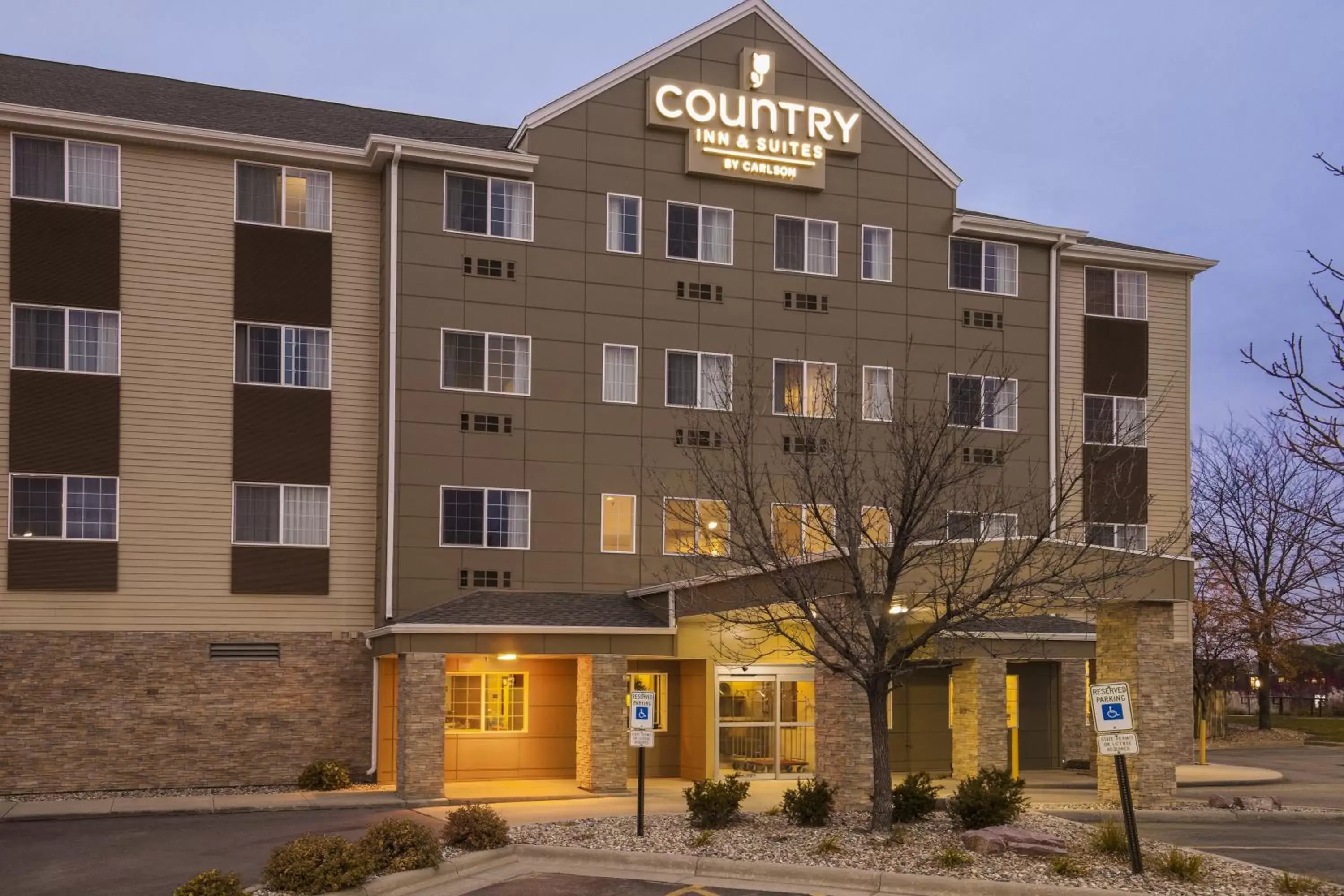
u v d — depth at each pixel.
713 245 32.12
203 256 29.14
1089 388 35.62
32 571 27.30
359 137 32.09
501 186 30.67
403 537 29.11
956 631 19.98
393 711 29.16
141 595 28.00
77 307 28.08
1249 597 44.56
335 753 29.03
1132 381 36.03
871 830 19.14
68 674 27.36
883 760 19.31
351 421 29.97
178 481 28.50
